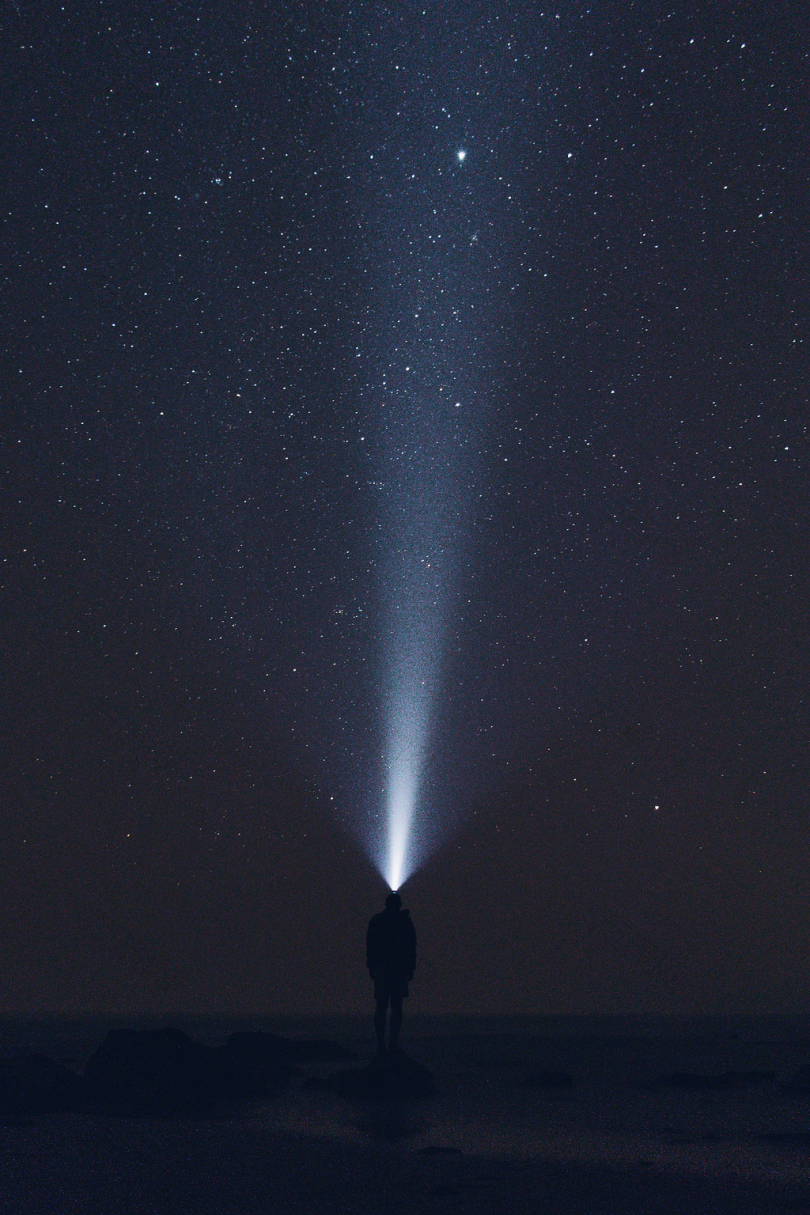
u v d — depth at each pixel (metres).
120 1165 5.27
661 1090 8.66
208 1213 4.25
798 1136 6.26
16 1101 7.37
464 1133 6.37
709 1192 4.67
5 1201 4.48
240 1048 9.75
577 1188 4.75
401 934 8.80
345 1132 6.36
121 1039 8.23
